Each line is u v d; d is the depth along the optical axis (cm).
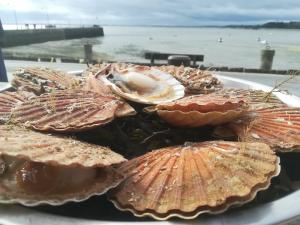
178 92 32
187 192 19
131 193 19
